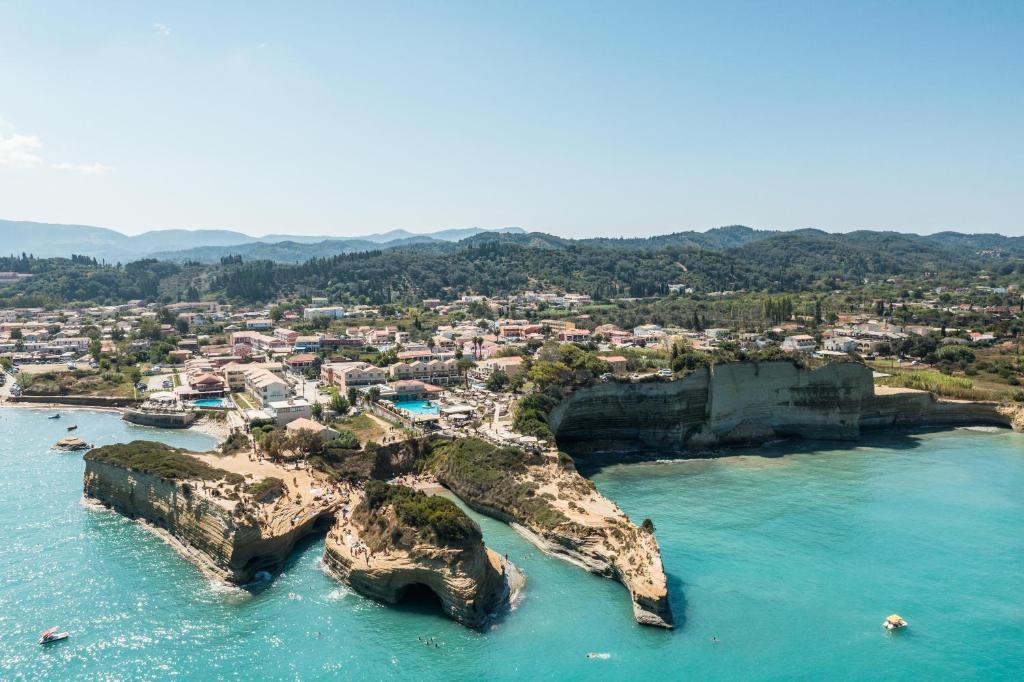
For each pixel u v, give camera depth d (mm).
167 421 188375
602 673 80625
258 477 123438
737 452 175625
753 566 107000
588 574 104438
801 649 86062
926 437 191750
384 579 94562
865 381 194125
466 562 92312
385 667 81000
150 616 90312
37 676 77875
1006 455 172125
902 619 91688
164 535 113562
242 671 79562
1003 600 98062
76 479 141625
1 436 178250
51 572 101062
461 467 136375
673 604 95875
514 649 84938
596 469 158250
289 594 96688
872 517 127375
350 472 136750
